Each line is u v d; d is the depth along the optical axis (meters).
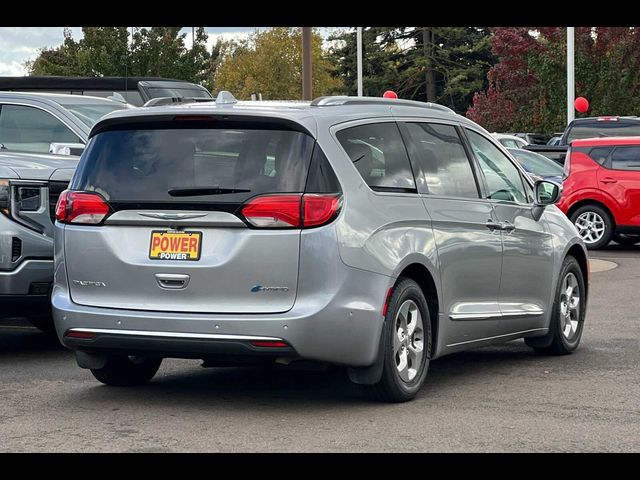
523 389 7.83
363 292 6.92
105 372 7.79
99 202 7.13
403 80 70.06
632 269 16.70
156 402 7.39
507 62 45.31
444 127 8.20
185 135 7.07
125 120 7.20
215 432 6.52
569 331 9.40
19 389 7.87
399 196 7.37
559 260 9.17
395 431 6.54
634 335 10.38
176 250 6.91
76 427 6.66
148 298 6.98
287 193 6.79
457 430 6.56
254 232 6.78
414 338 7.43
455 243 7.82
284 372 8.54
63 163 9.34
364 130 7.33
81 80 25.09
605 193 19.72
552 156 24.36
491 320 8.27
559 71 39.25
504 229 8.43
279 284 6.76
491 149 8.73
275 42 72.25
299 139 6.91
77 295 7.21
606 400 7.44
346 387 7.91
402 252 7.21
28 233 8.84
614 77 38.38
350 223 6.88
